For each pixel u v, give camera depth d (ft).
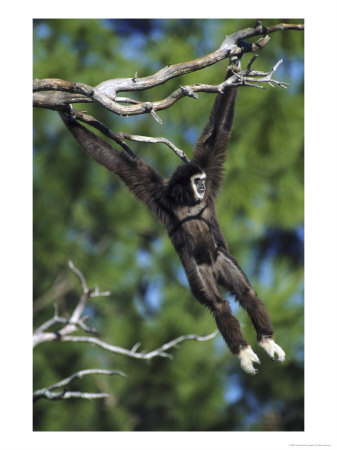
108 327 144.56
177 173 91.20
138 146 156.15
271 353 83.51
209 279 87.81
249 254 153.28
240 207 153.07
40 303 146.41
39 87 78.28
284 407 140.36
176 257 155.43
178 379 133.69
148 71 153.69
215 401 134.00
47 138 152.76
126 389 136.05
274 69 77.92
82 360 136.98
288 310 135.54
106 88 81.25
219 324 85.20
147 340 135.33
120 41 165.48
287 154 154.51
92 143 89.92
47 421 130.00
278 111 149.79
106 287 147.64
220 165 93.61
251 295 87.04
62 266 148.56
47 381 131.03
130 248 154.40
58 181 149.07
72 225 152.46
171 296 147.54
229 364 139.33
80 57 157.07
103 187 155.53
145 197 91.35
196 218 90.17
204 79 151.12
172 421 135.13
